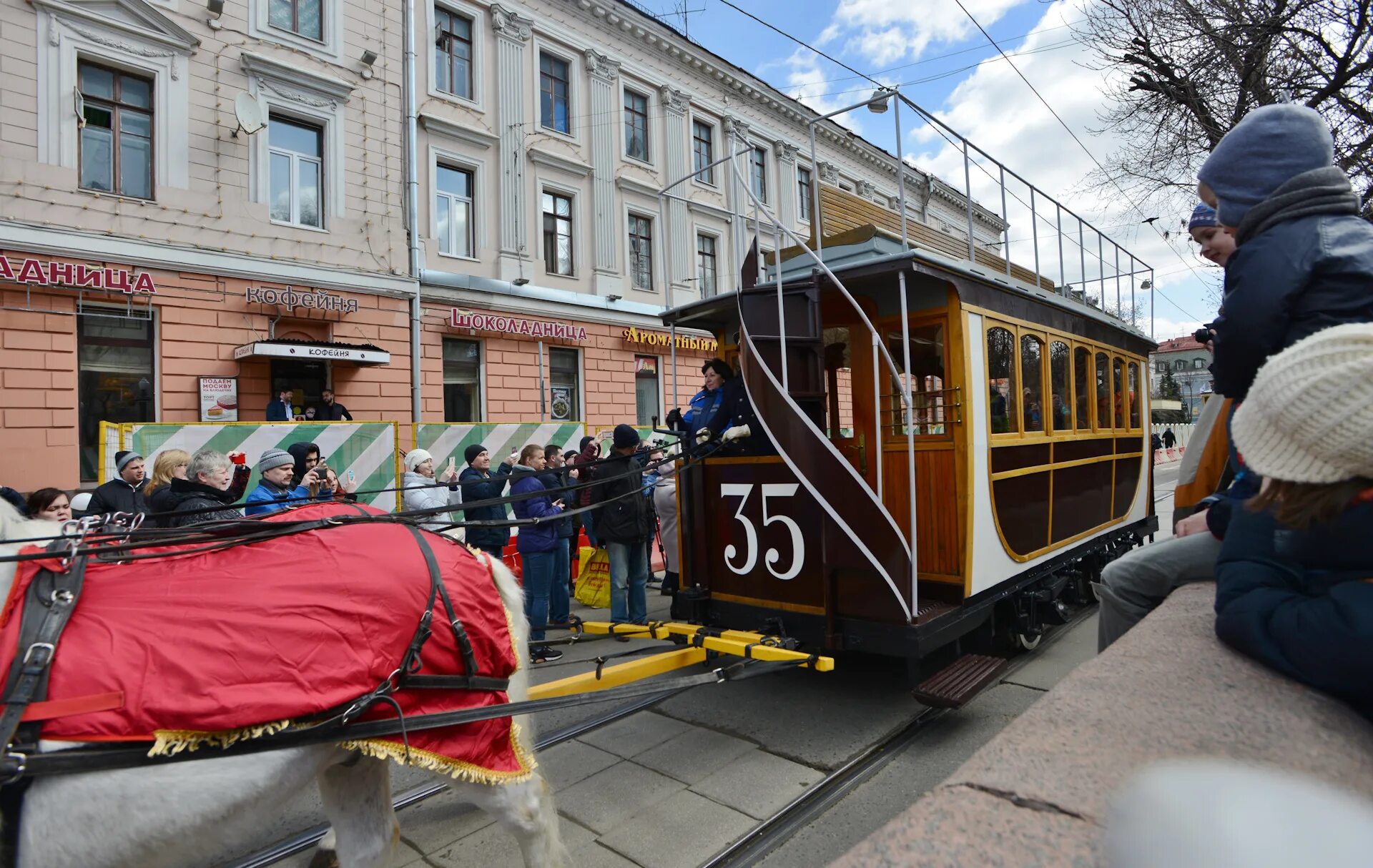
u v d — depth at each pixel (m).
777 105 20.91
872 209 6.02
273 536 2.39
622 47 17.34
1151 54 10.20
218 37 11.27
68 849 1.83
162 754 1.87
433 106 13.90
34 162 9.73
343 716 2.14
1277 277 1.70
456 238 14.39
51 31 9.88
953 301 4.75
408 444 10.64
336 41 12.55
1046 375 5.91
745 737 4.38
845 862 1.09
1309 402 1.31
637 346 17.17
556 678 5.46
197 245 10.93
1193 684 1.50
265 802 2.08
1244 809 1.02
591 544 8.56
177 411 10.75
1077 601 6.62
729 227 19.81
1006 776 1.25
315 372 12.18
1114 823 1.07
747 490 4.93
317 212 12.48
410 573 2.43
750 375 4.36
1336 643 1.35
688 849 3.21
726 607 5.02
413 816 3.51
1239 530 1.70
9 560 1.94
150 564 2.20
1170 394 53.31
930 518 4.98
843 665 5.68
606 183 16.80
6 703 1.77
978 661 4.54
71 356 9.95
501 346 14.76
